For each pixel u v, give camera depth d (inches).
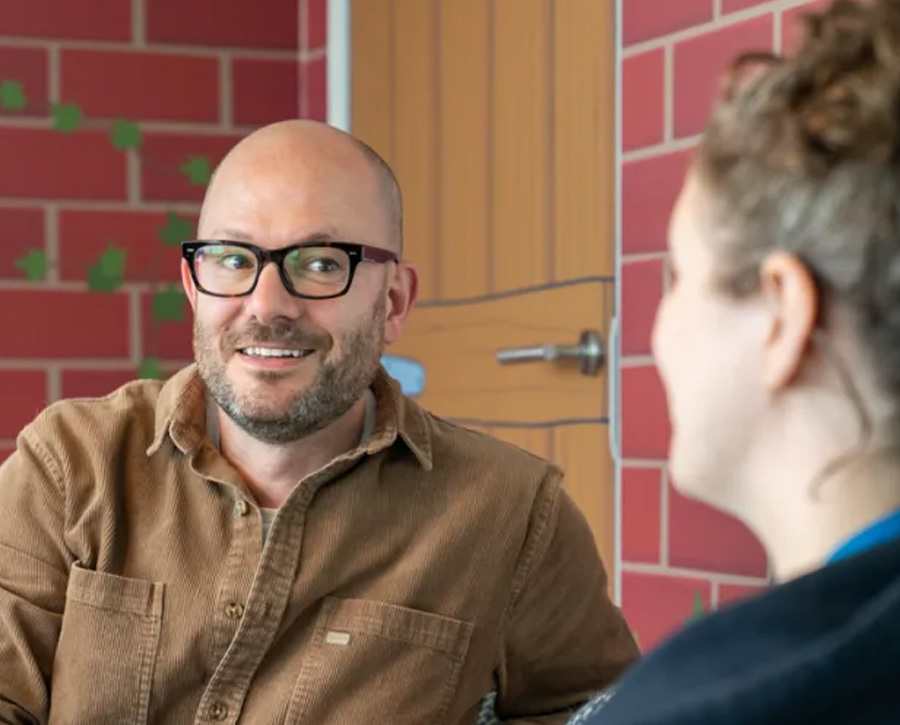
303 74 144.9
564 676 76.9
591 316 102.7
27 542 71.6
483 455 74.9
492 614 72.3
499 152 114.4
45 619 70.8
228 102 142.2
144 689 69.2
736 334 33.0
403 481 72.7
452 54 121.4
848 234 30.5
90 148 137.9
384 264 72.4
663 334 35.4
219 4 141.6
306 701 68.2
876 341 30.7
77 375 137.3
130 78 139.0
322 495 70.9
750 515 34.3
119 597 69.8
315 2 143.3
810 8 78.6
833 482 31.9
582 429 103.9
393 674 69.4
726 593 85.4
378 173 73.6
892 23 31.5
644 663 29.3
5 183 135.3
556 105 106.7
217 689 68.6
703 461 34.2
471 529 72.1
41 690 70.2
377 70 133.3
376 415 73.2
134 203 139.2
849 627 27.1
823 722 26.6
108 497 71.0
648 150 91.6
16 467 73.5
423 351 125.1
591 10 102.4
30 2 135.9
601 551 101.5
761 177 31.7
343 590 70.4
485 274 116.6
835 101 31.0
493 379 115.2
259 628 68.6
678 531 89.3
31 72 136.3
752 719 26.4
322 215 70.1
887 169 30.2
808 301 31.0
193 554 70.4
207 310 70.1
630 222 93.3
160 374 139.6
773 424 32.9
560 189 106.3
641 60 92.2
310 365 69.4
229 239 70.1
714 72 86.0
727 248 32.6
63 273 137.0
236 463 72.6
